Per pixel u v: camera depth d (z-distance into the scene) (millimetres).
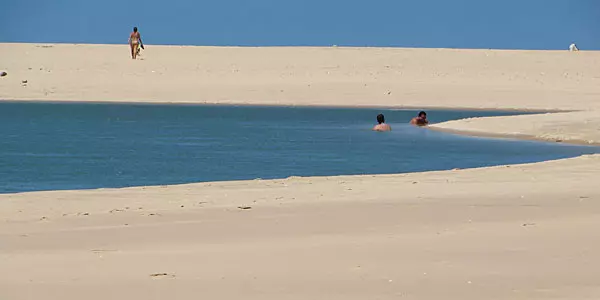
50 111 100562
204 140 66750
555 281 19328
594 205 30531
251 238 24906
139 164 51000
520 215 28453
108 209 31000
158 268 20766
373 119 93812
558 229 25438
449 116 102875
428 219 27844
